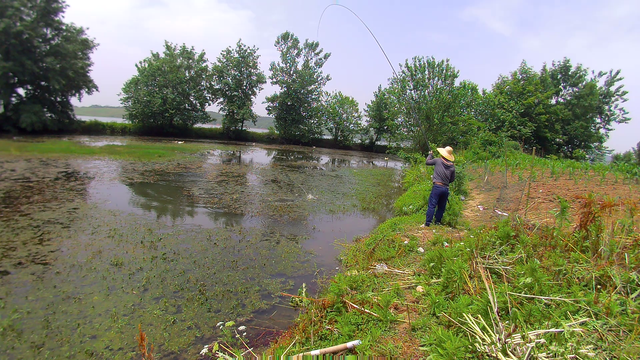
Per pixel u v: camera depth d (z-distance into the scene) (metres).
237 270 5.56
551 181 9.98
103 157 17.14
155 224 7.55
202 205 9.48
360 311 3.87
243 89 37.19
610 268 3.72
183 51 34.22
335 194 12.38
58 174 12.46
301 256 6.37
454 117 21.36
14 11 23.56
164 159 18.09
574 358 2.68
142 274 5.15
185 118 34.16
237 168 17.02
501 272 4.11
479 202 8.98
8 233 6.52
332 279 5.00
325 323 3.86
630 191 8.07
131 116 32.53
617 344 2.81
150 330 3.90
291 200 10.88
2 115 25.14
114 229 7.03
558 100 30.86
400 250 5.73
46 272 5.05
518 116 23.14
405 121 22.58
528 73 26.91
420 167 14.77
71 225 7.15
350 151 37.69
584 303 3.26
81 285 4.74
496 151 16.48
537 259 4.31
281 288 5.10
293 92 37.03
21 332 3.71
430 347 3.07
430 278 4.50
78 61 27.11
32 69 24.48
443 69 21.61
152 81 32.72
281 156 25.64
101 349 3.55
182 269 5.41
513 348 2.74
